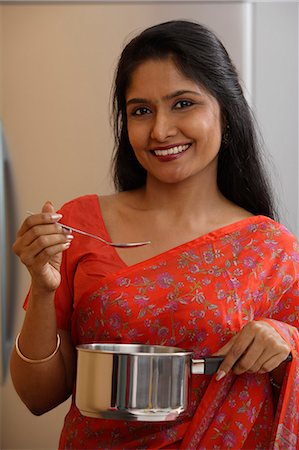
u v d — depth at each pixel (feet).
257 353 6.09
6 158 11.30
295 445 6.36
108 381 5.54
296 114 10.72
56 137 11.43
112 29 11.34
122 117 6.99
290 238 6.88
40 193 11.38
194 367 6.00
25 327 6.29
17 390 6.55
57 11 11.42
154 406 5.53
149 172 6.72
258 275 6.59
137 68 6.47
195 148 6.45
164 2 11.12
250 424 6.40
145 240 6.70
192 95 6.42
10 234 10.96
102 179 11.37
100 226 6.79
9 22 11.48
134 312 6.31
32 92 11.46
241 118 6.93
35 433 11.39
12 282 10.76
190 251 6.58
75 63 11.41
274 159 10.71
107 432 6.40
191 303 6.35
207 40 6.63
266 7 10.72
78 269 6.59
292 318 6.70
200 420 6.30
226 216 6.88
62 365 6.53
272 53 10.73
